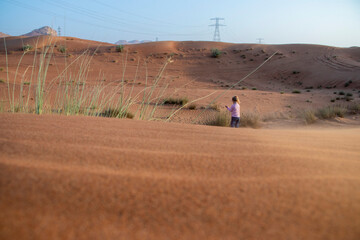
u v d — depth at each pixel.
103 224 0.61
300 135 1.97
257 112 16.23
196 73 48.78
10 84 18.33
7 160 0.92
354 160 1.21
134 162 1.02
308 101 20.95
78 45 60.88
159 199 0.74
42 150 1.08
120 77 41.62
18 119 1.81
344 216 0.68
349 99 21.80
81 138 1.35
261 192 0.81
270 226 0.64
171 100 17.05
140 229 0.61
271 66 50.38
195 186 0.84
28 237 0.54
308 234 0.61
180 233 0.60
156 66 51.84
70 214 0.64
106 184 0.80
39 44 45.72
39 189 0.73
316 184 0.87
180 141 1.46
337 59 47.50
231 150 1.31
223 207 0.72
